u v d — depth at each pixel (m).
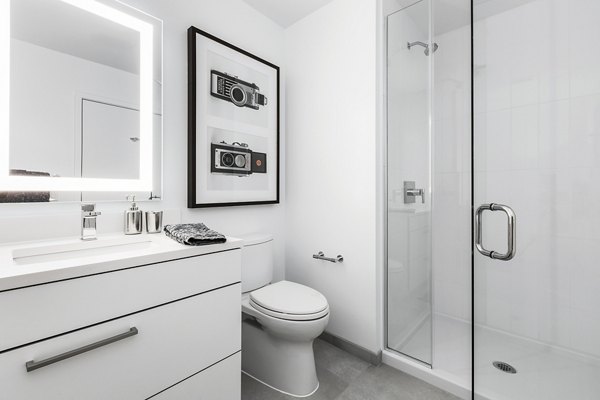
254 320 1.47
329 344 1.72
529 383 1.24
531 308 1.42
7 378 0.58
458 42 1.59
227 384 1.01
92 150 1.11
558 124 1.38
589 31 1.31
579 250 1.35
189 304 0.90
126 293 0.75
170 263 0.85
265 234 1.74
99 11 1.13
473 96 1.41
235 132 1.61
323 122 1.75
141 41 1.24
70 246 0.93
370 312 1.54
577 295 1.35
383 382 1.38
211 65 1.47
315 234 1.81
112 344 0.73
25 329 0.60
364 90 1.55
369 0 1.53
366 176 1.55
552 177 1.39
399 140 1.58
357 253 1.60
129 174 1.20
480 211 1.34
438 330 1.71
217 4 1.54
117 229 1.15
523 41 1.43
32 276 0.60
